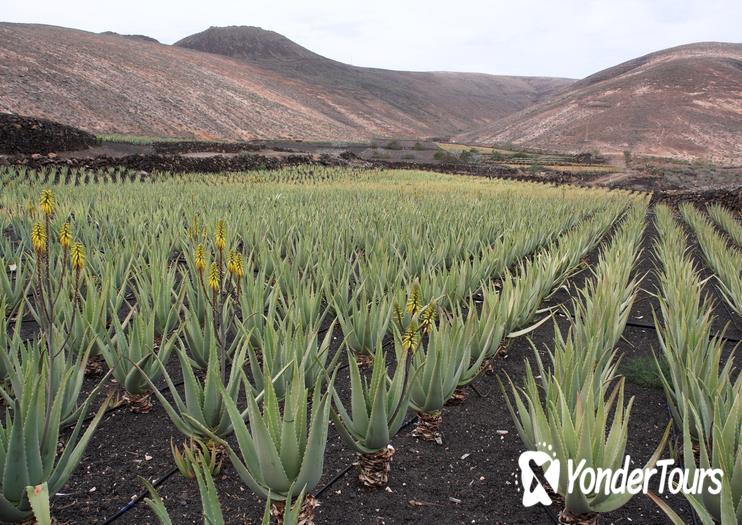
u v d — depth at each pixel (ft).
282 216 42.27
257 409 9.47
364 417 12.16
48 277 10.66
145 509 12.09
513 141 469.98
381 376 11.19
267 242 32.55
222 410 12.89
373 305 18.31
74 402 13.61
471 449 14.83
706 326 17.63
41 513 7.14
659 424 16.69
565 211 61.41
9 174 69.56
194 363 17.39
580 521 10.94
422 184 115.34
